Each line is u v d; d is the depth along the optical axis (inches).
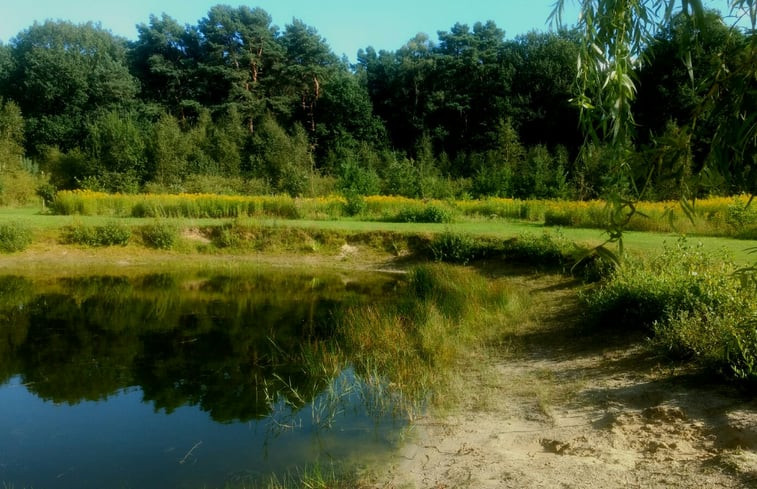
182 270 653.3
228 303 485.7
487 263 583.8
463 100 2190.0
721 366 213.0
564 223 752.3
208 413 238.1
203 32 2276.1
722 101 68.7
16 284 568.4
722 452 158.9
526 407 223.6
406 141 2311.8
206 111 1941.4
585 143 84.9
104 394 263.1
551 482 154.0
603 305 317.4
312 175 1366.9
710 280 276.7
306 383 274.7
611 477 152.6
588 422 199.6
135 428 223.1
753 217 569.0
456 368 281.9
